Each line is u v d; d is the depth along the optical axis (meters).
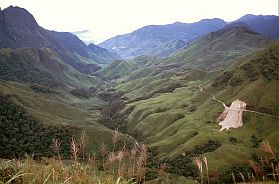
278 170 5.66
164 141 179.00
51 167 7.30
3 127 173.62
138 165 7.04
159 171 7.53
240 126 188.12
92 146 160.75
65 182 6.73
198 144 164.25
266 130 180.38
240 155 144.50
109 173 7.02
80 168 7.05
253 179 5.98
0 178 6.72
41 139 168.00
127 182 6.62
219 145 163.25
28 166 7.34
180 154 156.00
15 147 152.88
